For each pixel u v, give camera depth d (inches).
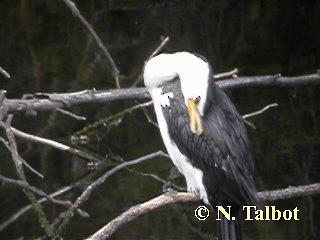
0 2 700.7
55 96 382.9
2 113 363.9
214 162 304.8
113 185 418.0
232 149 304.0
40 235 375.9
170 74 318.7
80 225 379.2
